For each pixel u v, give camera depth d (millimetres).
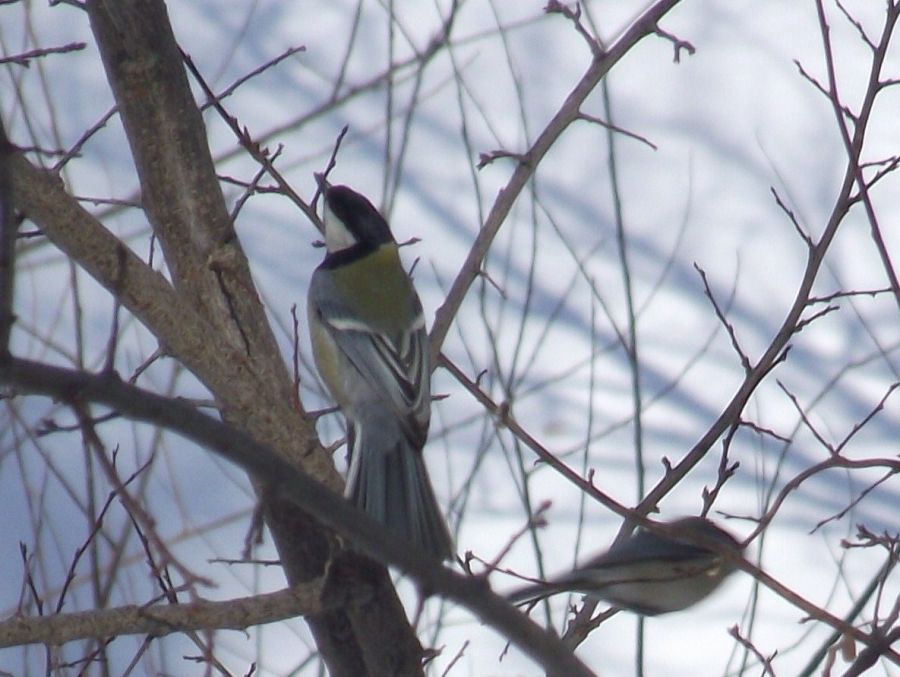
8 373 3811
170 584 6422
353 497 7148
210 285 6848
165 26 6797
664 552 6488
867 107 7379
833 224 7316
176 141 6852
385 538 4473
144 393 4066
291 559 6660
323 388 8969
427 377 7676
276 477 4266
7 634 5375
